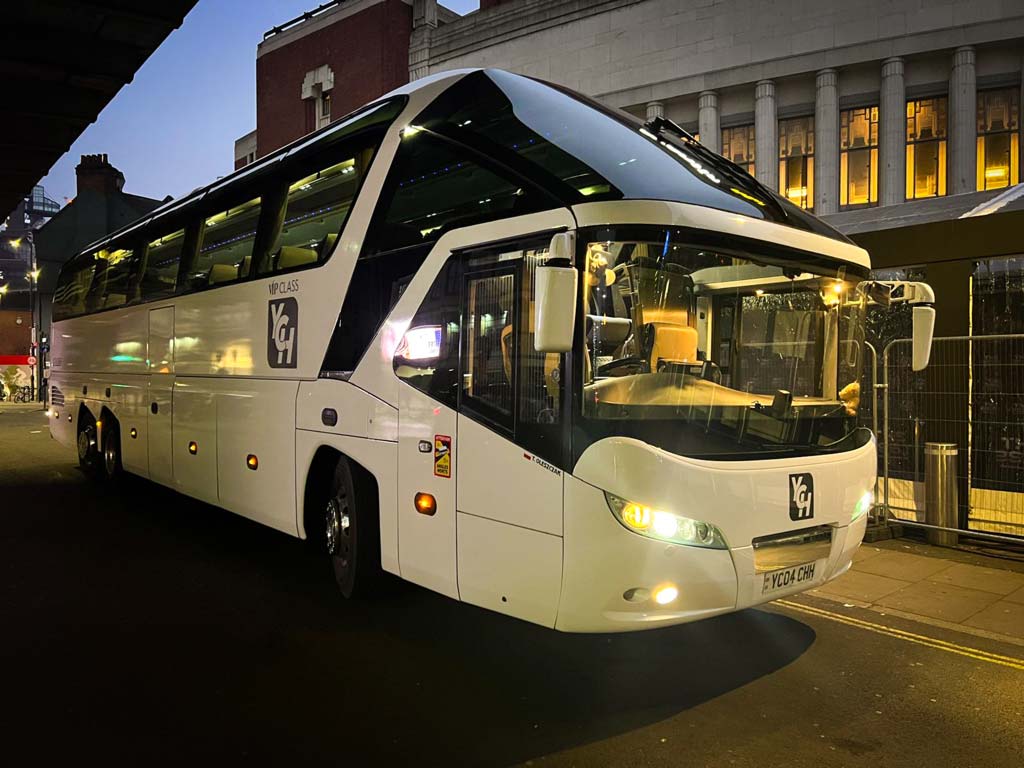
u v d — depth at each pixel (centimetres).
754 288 463
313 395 599
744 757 351
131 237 1026
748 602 407
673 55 1789
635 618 384
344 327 570
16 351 4691
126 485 1102
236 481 717
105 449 1080
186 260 845
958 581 639
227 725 378
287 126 2692
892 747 363
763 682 436
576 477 386
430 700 408
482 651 480
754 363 463
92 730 372
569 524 387
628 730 376
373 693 416
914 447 814
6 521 862
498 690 421
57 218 4216
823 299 498
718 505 391
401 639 499
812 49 1648
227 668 450
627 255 405
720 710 399
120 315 1025
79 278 1242
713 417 408
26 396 4091
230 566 675
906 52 1575
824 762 348
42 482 1146
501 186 446
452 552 457
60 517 884
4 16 856
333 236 597
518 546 414
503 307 435
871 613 559
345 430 559
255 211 735
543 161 438
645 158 458
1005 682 441
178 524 851
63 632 508
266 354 670
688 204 415
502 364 432
